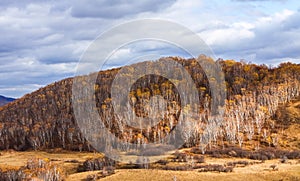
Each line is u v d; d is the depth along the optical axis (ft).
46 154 408.05
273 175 253.24
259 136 390.42
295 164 294.66
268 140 376.68
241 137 380.99
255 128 407.85
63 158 367.86
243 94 478.18
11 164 342.03
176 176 242.17
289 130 400.06
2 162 361.71
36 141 451.94
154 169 263.49
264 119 425.28
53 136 461.37
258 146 363.76
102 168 286.46
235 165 291.58
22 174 269.85
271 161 313.12
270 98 461.37
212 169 267.39
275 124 416.26
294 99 469.98
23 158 390.21
